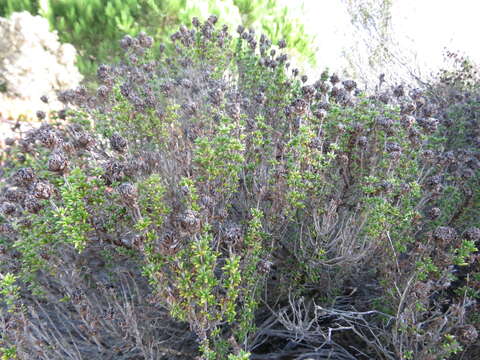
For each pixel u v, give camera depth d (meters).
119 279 2.88
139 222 1.80
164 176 2.96
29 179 2.15
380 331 2.43
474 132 4.04
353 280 3.03
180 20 6.74
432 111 3.09
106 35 7.04
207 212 2.06
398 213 2.34
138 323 2.54
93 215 2.10
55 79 6.68
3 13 7.64
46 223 2.14
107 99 3.39
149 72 4.08
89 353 2.53
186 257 2.03
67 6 7.14
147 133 3.13
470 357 2.27
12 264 2.60
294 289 2.82
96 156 3.01
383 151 2.74
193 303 1.90
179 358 2.51
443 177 3.06
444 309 2.69
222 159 2.28
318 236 2.63
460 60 5.36
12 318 2.09
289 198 2.35
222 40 4.20
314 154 2.52
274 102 3.60
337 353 2.41
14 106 6.34
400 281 2.39
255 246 2.08
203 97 3.67
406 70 6.24
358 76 6.82
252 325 2.50
